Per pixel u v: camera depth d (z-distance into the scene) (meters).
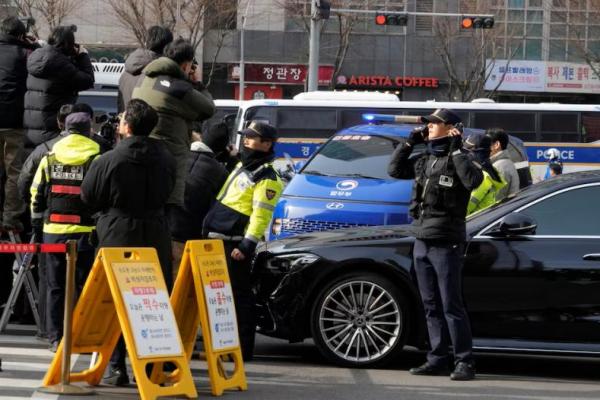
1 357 17.28
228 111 55.75
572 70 98.81
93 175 14.73
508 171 23.84
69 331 14.51
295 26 98.81
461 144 16.28
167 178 15.06
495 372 18.03
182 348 14.31
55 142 18.23
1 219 21.17
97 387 15.11
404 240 17.48
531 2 96.00
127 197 14.70
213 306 14.97
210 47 98.62
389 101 54.62
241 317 17.62
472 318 17.00
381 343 17.42
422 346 17.42
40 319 18.95
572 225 17.11
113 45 89.06
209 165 18.30
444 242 16.33
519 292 16.89
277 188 17.25
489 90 97.88
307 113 53.88
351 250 17.36
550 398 15.51
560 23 95.88
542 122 55.94
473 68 94.00
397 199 24.00
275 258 17.75
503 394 15.63
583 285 16.77
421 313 17.27
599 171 18.38
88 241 16.81
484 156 20.66
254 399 14.73
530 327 16.89
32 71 19.50
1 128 20.67
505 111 55.88
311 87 63.22
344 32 88.31
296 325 17.55
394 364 18.20
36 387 15.00
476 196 20.30
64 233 17.39
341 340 17.45
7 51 20.72
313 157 26.03
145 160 14.75
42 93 19.67
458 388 15.94
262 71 99.38
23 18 20.92
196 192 18.14
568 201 17.23
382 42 98.50
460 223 16.38
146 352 13.84
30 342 18.80
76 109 18.19
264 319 17.88
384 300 17.36
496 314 16.95
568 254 16.86
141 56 18.12
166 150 15.19
